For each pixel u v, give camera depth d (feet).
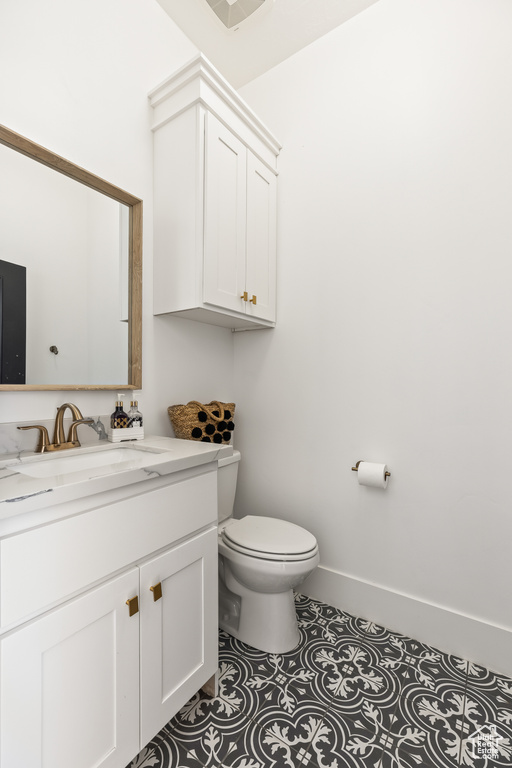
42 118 3.93
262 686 4.09
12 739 2.21
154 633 3.13
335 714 3.75
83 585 2.60
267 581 4.46
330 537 5.79
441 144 4.86
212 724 3.61
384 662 4.52
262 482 6.53
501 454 4.49
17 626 2.25
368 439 5.43
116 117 4.73
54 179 4.08
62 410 3.94
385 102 5.29
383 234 5.29
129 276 4.88
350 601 5.55
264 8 5.36
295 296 6.14
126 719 2.90
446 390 4.84
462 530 4.73
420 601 4.99
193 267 4.77
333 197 5.74
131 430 4.49
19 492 2.26
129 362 4.86
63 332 4.15
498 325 4.50
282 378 6.28
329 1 5.32
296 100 6.15
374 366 5.37
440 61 4.88
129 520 2.93
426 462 4.98
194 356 5.94
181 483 3.44
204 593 3.72
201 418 5.44
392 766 3.23
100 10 4.54
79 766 2.58
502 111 4.47
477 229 4.62
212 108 4.87
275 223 6.29
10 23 3.68
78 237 4.31
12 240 3.72
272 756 3.31
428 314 4.95
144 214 5.11
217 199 4.96
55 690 2.44
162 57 5.39
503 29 4.48
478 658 4.56
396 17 5.22
